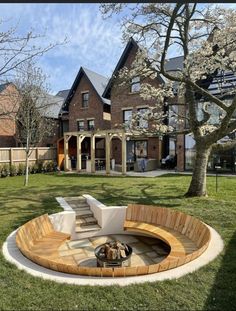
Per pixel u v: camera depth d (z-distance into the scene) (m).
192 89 9.13
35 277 3.85
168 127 11.38
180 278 3.79
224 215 6.72
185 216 5.93
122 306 3.20
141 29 9.52
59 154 21.50
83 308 3.17
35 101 13.79
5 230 5.89
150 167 18.75
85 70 23.50
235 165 16.11
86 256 5.65
